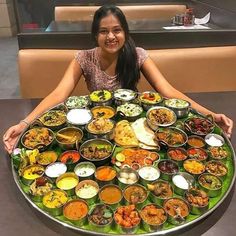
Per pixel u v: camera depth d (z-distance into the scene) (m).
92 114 1.33
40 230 0.90
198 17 2.89
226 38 2.26
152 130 1.27
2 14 4.91
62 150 1.16
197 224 0.92
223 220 0.93
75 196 0.97
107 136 1.20
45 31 2.20
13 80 3.61
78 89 2.21
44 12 2.49
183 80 2.24
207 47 2.26
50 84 2.16
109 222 0.87
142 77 2.12
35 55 2.11
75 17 3.05
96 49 1.73
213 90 2.30
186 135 1.21
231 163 1.11
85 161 1.08
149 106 1.40
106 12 1.50
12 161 1.10
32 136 1.20
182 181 1.01
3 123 1.39
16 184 1.03
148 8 3.21
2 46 4.68
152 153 1.15
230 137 1.28
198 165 1.08
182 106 1.37
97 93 1.49
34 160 1.08
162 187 0.98
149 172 1.05
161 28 2.34
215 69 2.24
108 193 0.97
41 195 0.95
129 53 1.66
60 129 1.25
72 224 0.88
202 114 1.37
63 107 1.40
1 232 0.90
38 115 1.36
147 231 0.87
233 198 1.01
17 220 0.94
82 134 1.21
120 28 1.52
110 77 1.73
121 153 1.14
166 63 2.18
